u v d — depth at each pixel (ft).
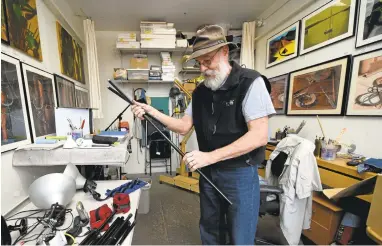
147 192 6.73
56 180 3.06
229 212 3.19
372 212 2.81
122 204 3.23
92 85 8.25
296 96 7.34
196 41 2.85
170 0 8.04
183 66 10.62
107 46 10.68
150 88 11.16
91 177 6.08
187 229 5.91
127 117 11.04
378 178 2.70
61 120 5.22
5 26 3.68
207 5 8.54
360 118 5.12
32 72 4.50
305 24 6.86
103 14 8.91
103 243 2.38
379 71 4.63
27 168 4.10
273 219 6.49
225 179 3.10
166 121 3.56
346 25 5.38
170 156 11.18
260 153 3.13
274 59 8.75
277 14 8.41
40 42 5.07
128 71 9.66
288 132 7.26
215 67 2.90
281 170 5.12
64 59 6.58
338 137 5.74
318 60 6.40
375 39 4.66
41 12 5.21
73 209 3.31
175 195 8.23
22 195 3.92
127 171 11.25
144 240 5.41
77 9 8.24
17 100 3.87
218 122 3.10
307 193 4.31
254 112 2.72
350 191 3.61
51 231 2.61
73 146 4.09
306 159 4.38
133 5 8.29
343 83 5.48
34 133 4.39
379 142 4.70
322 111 6.22
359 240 4.60
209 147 3.34
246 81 2.81
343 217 4.71
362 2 4.94
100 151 4.10
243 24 9.73
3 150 3.42
